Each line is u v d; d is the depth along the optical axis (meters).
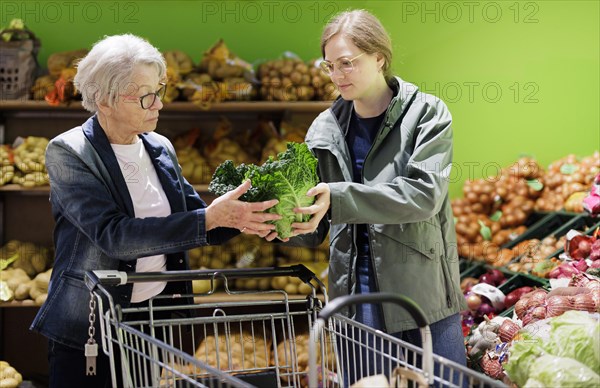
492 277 3.98
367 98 2.50
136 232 2.23
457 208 4.56
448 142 2.44
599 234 3.55
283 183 2.19
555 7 4.63
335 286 2.55
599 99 4.66
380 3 4.61
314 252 4.29
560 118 4.67
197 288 4.09
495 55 4.64
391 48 2.49
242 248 4.25
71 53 4.21
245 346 3.36
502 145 4.68
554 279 3.28
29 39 4.18
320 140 2.56
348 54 2.38
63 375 2.43
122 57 2.35
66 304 2.39
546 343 2.07
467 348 2.97
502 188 4.55
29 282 4.08
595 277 2.96
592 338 2.00
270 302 2.25
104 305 2.36
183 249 2.24
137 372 2.44
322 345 2.21
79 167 2.37
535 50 4.65
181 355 1.75
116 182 2.41
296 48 4.61
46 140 4.24
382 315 2.44
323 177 2.58
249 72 4.22
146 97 2.38
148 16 4.53
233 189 2.26
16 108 4.27
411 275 2.43
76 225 2.35
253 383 2.20
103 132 2.44
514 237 4.40
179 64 4.22
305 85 4.19
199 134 4.44
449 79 4.65
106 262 2.39
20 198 4.48
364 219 2.28
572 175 4.39
